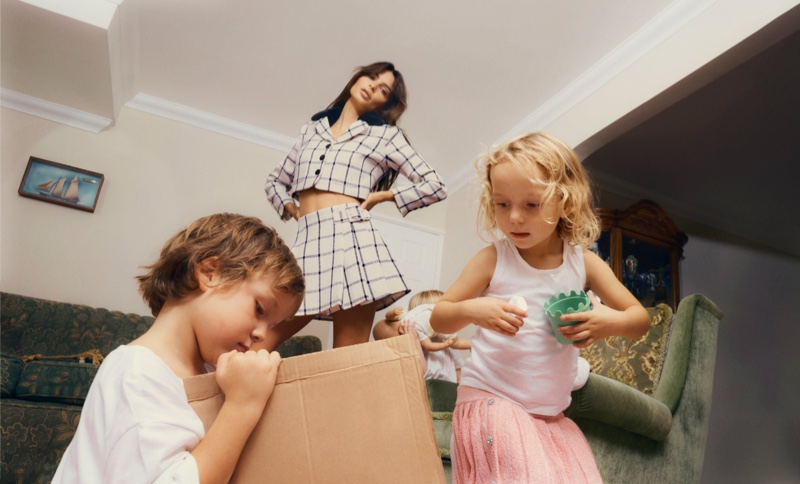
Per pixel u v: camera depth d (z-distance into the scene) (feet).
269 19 10.85
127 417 2.18
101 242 12.46
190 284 2.67
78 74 11.30
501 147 3.73
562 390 3.77
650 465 5.41
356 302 4.82
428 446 2.44
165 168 13.47
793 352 17.56
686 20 9.47
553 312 3.50
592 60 10.98
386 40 11.15
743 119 12.50
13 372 7.22
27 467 6.53
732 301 17.12
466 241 15.06
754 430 16.03
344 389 2.45
